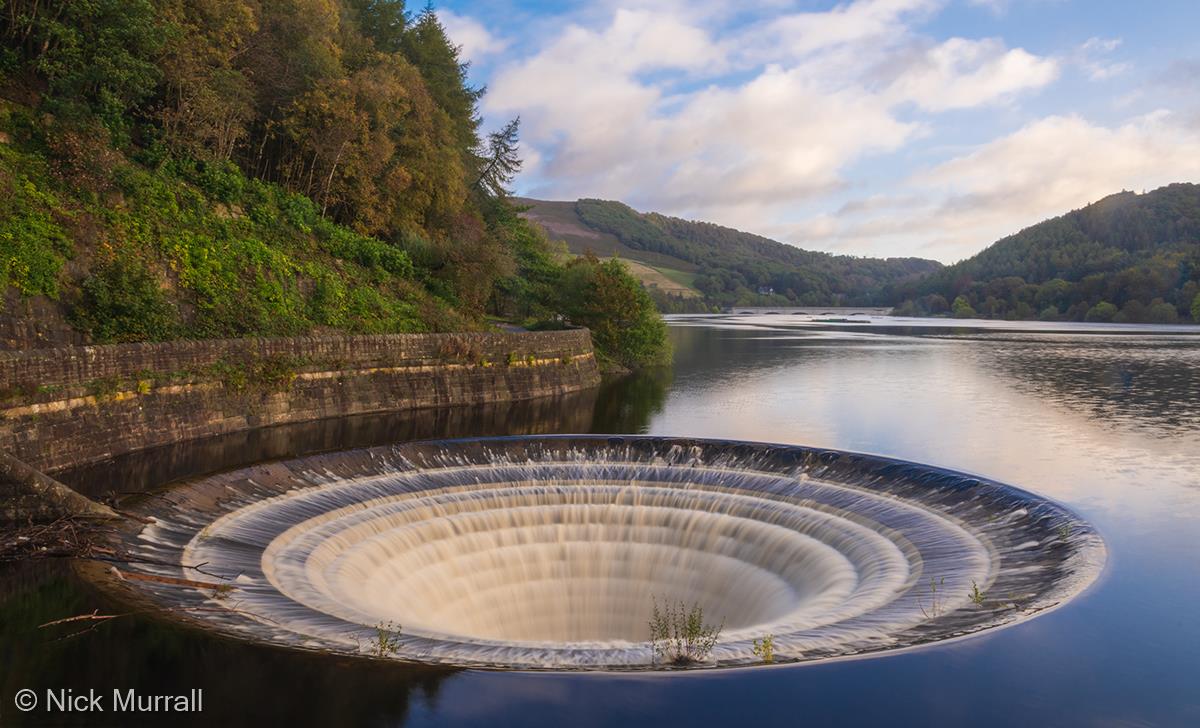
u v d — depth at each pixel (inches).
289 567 776.9
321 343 1531.7
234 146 2022.6
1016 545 775.7
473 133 3503.9
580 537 992.2
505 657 543.5
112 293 1280.8
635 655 551.5
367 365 1633.9
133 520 797.9
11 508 741.9
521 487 1085.8
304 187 2229.3
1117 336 4849.9
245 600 659.4
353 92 2167.8
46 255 1202.0
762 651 545.3
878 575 764.6
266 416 1395.2
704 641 591.8
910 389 2153.1
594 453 1208.8
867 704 443.8
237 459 1101.1
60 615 570.3
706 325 6840.6
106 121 1534.2
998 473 1111.0
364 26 2947.8
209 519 861.8
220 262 1577.3
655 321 2923.2
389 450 1138.7
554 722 424.8
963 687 463.8
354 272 1980.8
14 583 632.4
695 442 1203.9
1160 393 2039.9
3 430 916.6
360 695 454.6
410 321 1956.2
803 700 449.1
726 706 442.3
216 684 466.6
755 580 879.1
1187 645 514.6
